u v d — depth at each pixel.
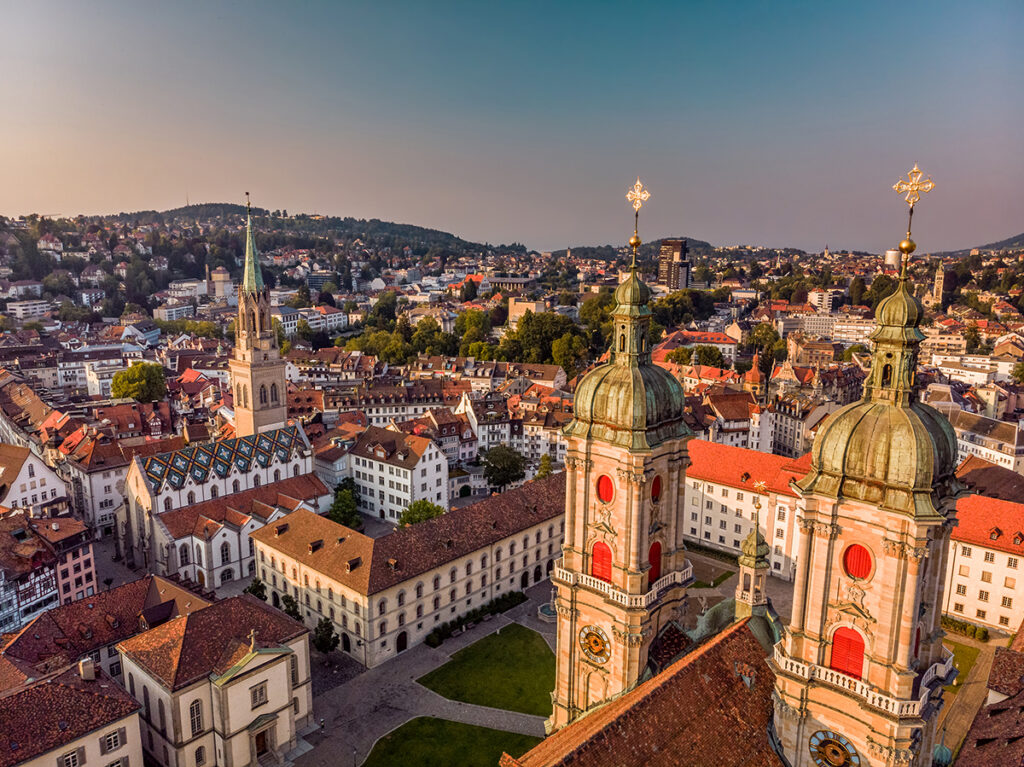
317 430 176.88
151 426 178.75
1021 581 97.19
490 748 77.75
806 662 44.81
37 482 130.88
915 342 39.69
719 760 44.12
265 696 74.62
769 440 183.88
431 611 99.94
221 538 116.44
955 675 44.09
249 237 147.38
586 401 54.88
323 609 98.31
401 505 142.62
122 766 66.56
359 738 79.25
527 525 113.06
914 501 38.72
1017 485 115.50
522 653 96.75
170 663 71.12
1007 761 56.66
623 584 54.59
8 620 93.19
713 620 58.94
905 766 41.78
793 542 115.81
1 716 61.16
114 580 119.31
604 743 40.12
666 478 55.97
